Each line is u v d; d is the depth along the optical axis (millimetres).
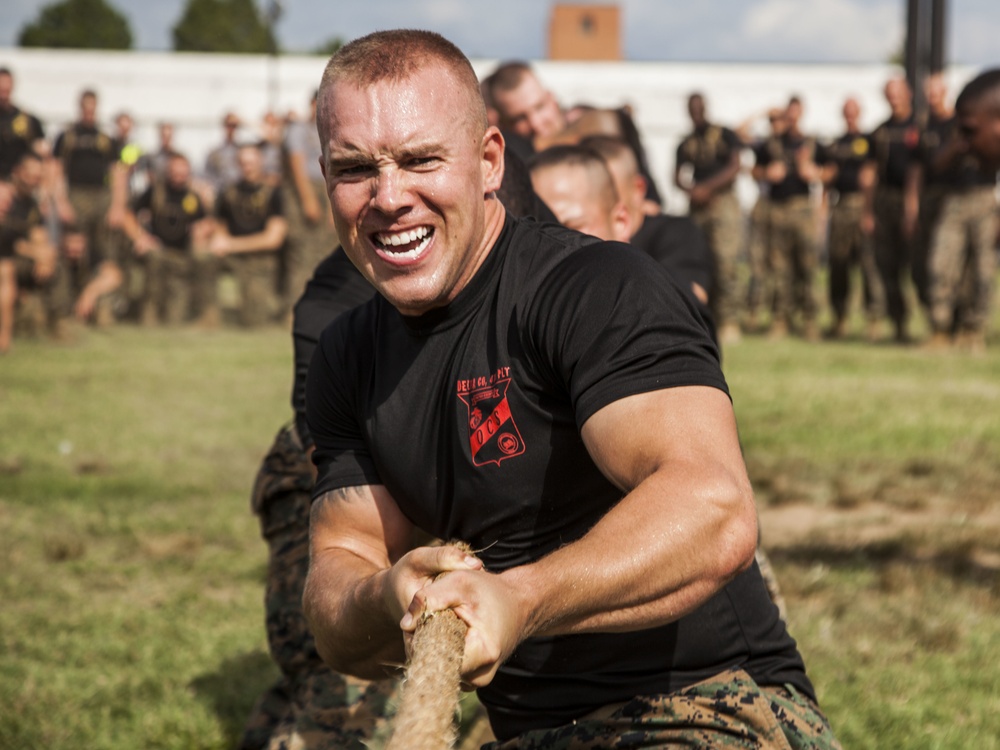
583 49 47219
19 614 4688
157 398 9672
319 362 2123
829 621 4395
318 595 1956
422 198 1810
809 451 7273
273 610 3064
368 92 1786
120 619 4621
